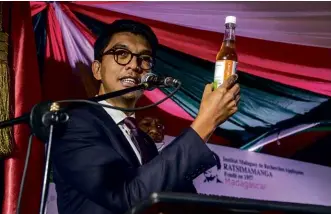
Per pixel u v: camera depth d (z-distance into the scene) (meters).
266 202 1.11
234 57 1.94
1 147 2.64
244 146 3.42
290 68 3.56
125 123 2.28
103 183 1.87
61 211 2.03
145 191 1.80
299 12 3.49
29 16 2.93
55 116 1.68
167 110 3.27
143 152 2.20
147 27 2.46
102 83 2.45
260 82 3.52
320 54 3.59
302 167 3.54
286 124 3.54
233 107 1.92
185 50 3.38
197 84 3.35
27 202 2.70
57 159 1.99
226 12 3.42
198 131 1.87
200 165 1.84
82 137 1.99
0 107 2.70
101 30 3.19
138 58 2.38
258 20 3.48
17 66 2.84
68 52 3.10
